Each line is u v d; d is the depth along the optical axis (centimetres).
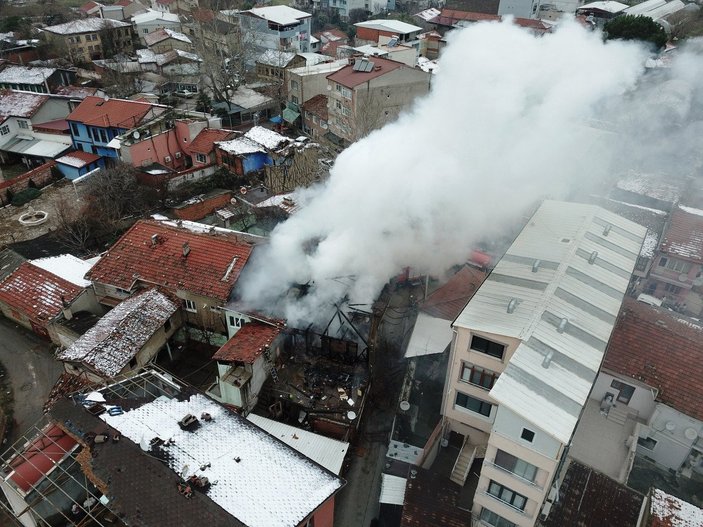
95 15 9362
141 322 2747
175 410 2011
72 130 5206
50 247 3712
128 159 4653
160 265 3031
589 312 2170
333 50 8425
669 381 2459
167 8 10319
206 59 6203
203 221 4291
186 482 1689
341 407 2539
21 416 2681
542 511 2042
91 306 3166
